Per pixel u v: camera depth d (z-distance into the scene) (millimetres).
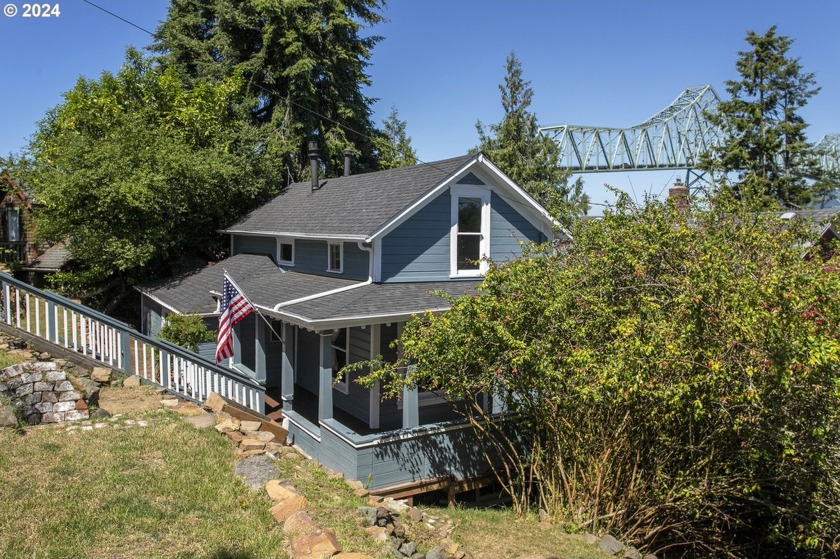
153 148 18562
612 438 8156
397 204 12133
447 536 7395
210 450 7496
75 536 5340
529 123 32156
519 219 13742
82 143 18031
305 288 12375
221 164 20141
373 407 11617
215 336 14188
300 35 27859
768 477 7391
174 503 6121
